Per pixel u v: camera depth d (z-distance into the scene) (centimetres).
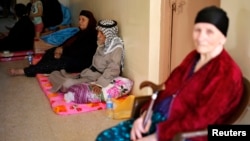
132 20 292
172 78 160
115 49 302
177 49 276
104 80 295
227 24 137
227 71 133
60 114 274
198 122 131
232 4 192
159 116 152
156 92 153
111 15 342
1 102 302
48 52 392
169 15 265
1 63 436
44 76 363
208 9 136
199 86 140
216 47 139
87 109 281
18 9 476
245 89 140
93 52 362
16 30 459
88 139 235
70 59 366
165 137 136
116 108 270
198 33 138
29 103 300
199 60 150
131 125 166
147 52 273
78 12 489
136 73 298
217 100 130
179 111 146
